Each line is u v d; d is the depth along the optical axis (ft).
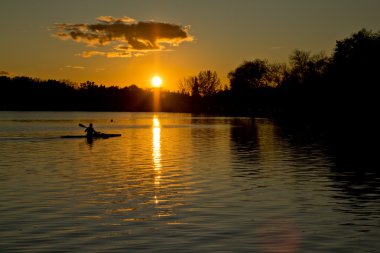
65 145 168.66
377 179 89.30
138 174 95.86
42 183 84.12
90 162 116.57
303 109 514.27
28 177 91.20
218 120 453.99
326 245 48.03
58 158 125.49
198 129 291.58
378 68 349.00
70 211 62.34
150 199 70.28
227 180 88.22
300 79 514.27
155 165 110.83
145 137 216.33
